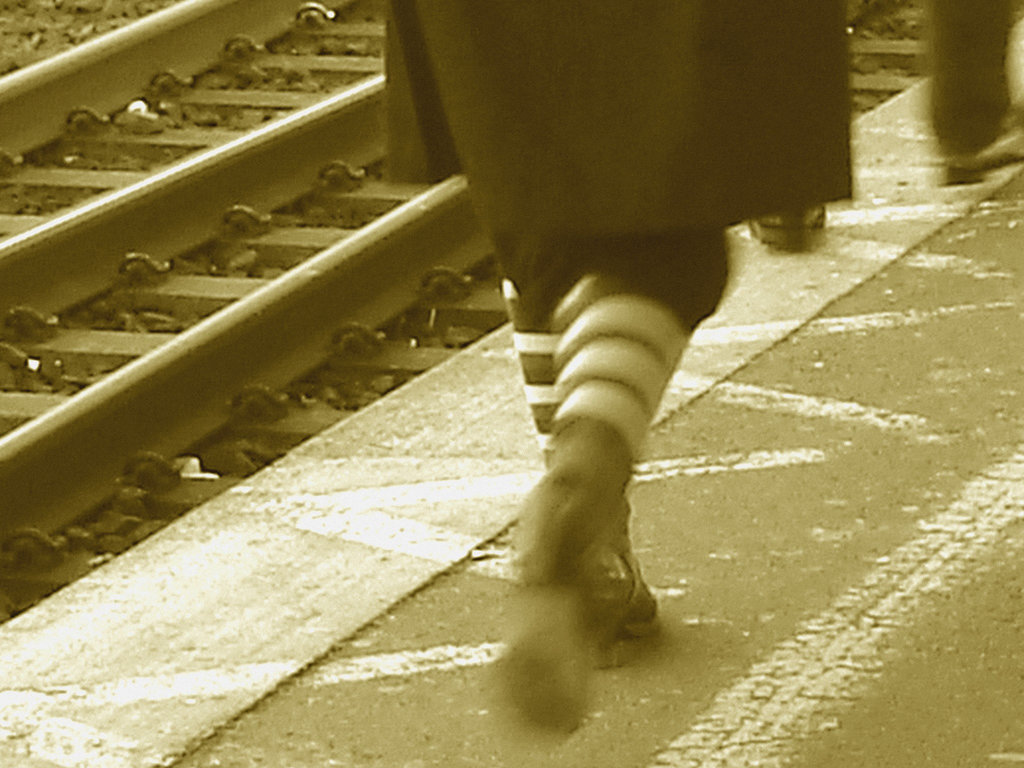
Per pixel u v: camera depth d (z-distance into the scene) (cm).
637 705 362
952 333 523
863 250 582
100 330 605
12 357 566
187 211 670
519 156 270
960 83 287
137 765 349
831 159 269
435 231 636
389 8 296
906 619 387
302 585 412
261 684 374
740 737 350
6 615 443
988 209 611
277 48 894
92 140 776
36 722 364
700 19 257
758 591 401
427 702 366
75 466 489
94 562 461
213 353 536
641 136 262
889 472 449
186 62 845
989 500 432
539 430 330
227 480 498
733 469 455
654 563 415
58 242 614
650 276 263
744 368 508
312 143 729
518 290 310
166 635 395
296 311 569
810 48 264
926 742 345
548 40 264
